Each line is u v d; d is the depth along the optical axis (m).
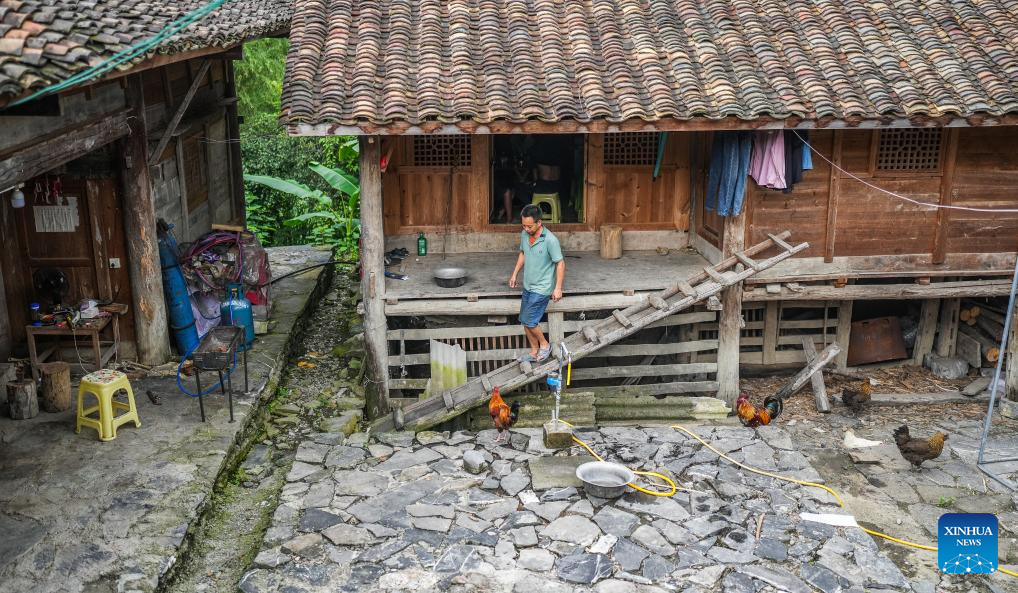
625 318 10.12
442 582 7.10
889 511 8.55
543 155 12.00
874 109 9.56
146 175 10.08
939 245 10.80
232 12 10.60
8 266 10.05
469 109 9.17
